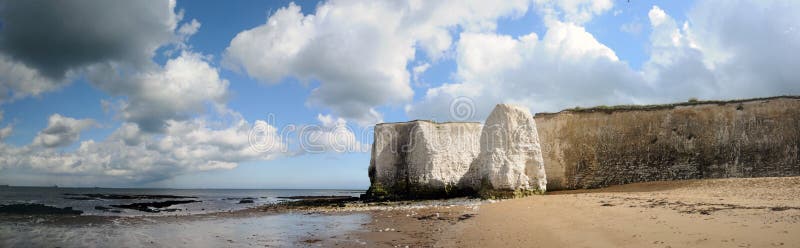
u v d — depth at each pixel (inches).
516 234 531.8
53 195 2456.9
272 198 2472.9
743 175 1211.9
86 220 901.8
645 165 1311.5
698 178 1246.3
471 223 673.0
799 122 1205.7
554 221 601.6
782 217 473.4
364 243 544.7
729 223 461.7
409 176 1344.7
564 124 1437.0
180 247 553.9
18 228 754.2
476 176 1314.0
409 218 810.8
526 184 1058.1
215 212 1159.0
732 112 1278.3
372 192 1387.8
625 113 1386.6
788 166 1178.6
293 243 569.9
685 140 1296.8
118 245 573.9
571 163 1397.6
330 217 922.1
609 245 417.4
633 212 607.5
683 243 392.8
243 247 547.2
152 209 1311.5
